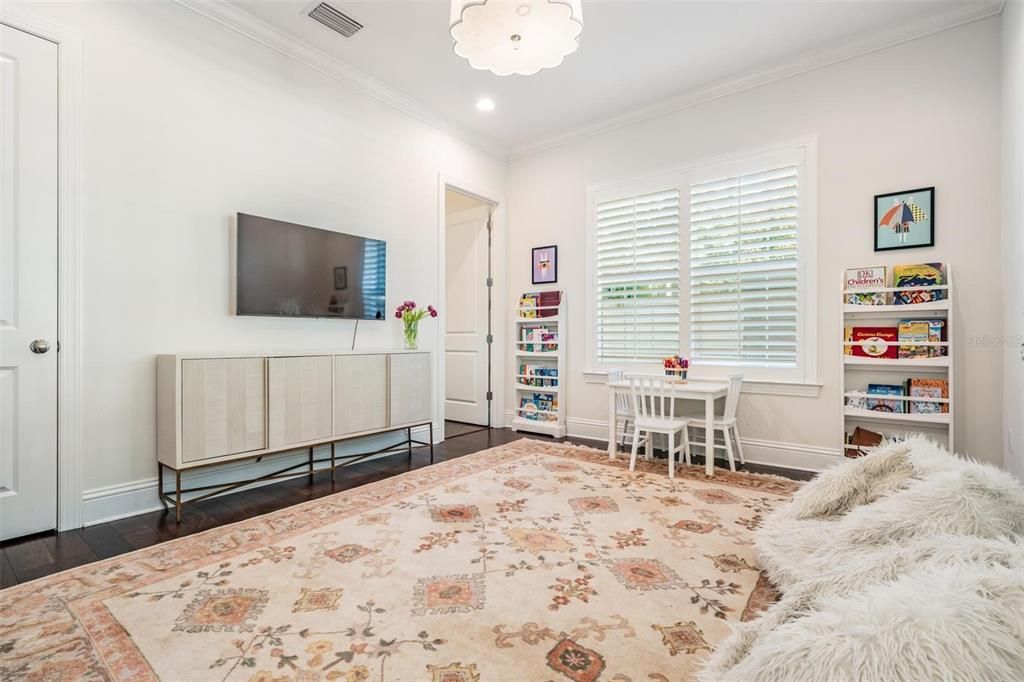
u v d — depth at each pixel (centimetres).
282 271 323
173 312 281
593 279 465
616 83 391
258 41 321
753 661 94
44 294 239
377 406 354
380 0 295
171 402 260
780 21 315
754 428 379
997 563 99
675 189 418
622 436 415
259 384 288
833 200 346
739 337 385
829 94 349
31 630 157
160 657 144
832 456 347
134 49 267
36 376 237
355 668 139
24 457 234
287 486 314
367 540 226
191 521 255
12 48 230
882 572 119
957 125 306
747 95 382
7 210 229
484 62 269
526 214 517
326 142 361
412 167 427
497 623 161
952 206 307
